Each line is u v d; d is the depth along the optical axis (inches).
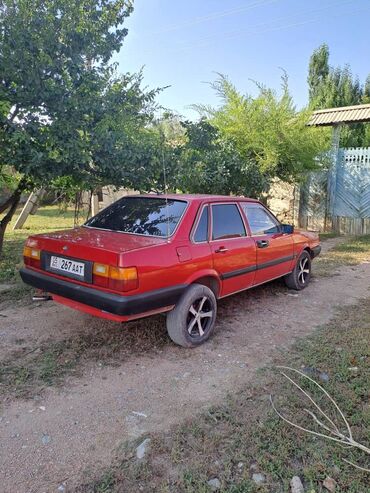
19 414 110.3
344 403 117.6
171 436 102.7
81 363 139.9
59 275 147.3
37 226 499.5
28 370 133.2
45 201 604.1
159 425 107.4
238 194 396.5
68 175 233.9
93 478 88.4
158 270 137.4
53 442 99.7
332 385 128.0
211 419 109.9
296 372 136.8
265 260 198.5
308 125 447.2
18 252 323.0
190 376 134.1
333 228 524.7
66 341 156.4
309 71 853.2
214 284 169.3
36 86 197.0
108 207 186.9
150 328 170.2
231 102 407.8
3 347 150.7
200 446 98.7
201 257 156.2
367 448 93.4
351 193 507.8
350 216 510.3
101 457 95.0
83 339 158.4
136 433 104.0
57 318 180.4
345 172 510.9
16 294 212.7
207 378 133.0
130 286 129.0
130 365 140.2
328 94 785.6
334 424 104.9
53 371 133.2
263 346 159.3
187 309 150.1
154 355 148.3
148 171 240.4
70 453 96.0
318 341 163.9
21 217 473.7
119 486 86.4
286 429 105.6
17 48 191.9
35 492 84.1
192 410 114.5
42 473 89.5
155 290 137.4
